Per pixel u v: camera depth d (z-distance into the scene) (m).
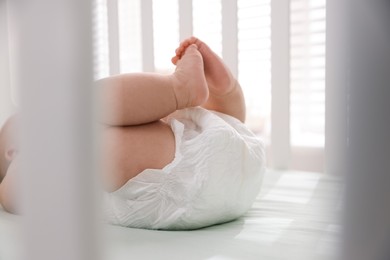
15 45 0.28
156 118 0.75
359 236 0.36
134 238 0.62
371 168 0.36
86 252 0.28
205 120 0.76
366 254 0.36
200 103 0.79
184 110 0.83
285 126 1.40
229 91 0.89
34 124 0.27
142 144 0.70
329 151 1.22
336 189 0.40
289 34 1.36
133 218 0.68
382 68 0.35
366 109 0.35
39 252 0.28
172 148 0.72
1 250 0.38
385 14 0.34
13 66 0.31
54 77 0.27
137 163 0.69
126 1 1.86
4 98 0.38
